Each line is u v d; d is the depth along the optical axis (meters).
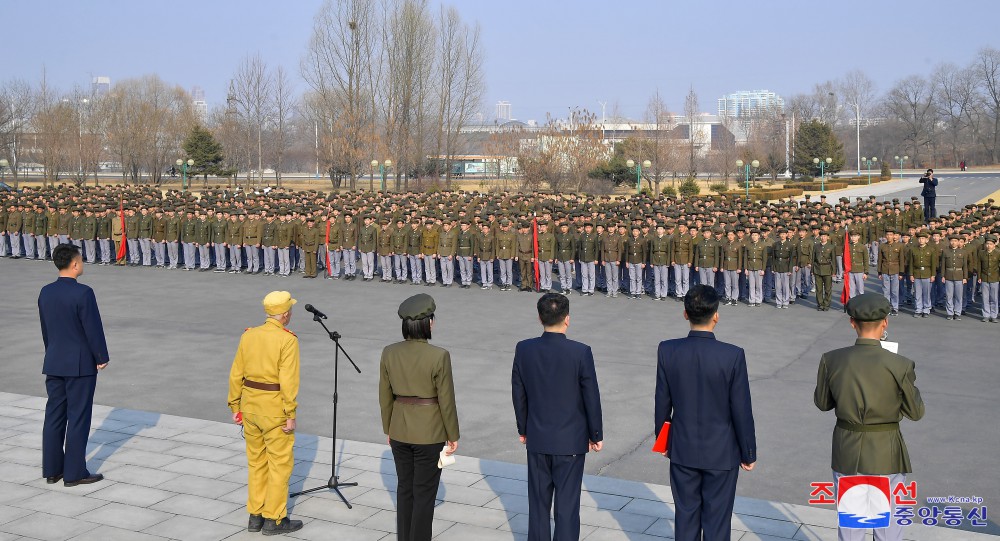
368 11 59.19
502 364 15.41
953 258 20.39
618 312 21.44
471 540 7.65
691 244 23.41
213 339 17.77
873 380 6.37
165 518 8.17
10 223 32.75
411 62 59.28
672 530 7.91
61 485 9.09
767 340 17.80
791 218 25.94
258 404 7.77
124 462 9.88
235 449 10.41
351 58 59.31
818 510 8.46
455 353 16.33
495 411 12.38
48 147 72.38
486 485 9.20
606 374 14.69
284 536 7.77
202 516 8.23
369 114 60.19
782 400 13.02
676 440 6.52
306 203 32.12
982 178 89.19
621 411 12.45
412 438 7.09
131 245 30.89
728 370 6.31
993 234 20.83
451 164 64.75
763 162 90.62
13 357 15.97
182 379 14.34
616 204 32.72
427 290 25.12
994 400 13.07
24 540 7.60
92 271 29.20
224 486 9.09
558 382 6.82
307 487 9.11
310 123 105.44
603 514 8.34
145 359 15.86
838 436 6.56
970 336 18.34
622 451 10.65
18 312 21.06
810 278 24.03
